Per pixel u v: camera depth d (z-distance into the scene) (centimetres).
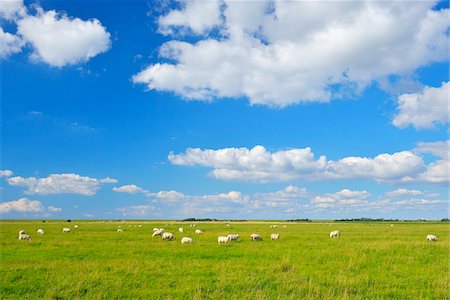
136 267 2503
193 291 1947
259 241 4456
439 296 1916
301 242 4250
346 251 3306
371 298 1878
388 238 4941
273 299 1819
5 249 3512
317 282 2141
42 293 1938
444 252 3322
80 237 5022
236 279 2180
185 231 6994
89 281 2105
